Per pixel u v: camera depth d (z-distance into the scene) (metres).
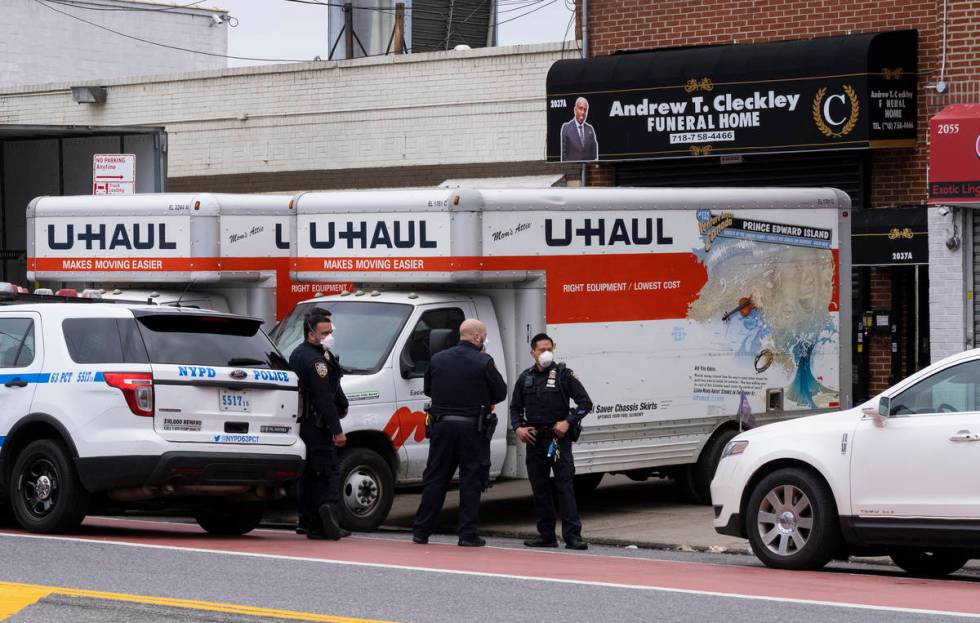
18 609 15.98
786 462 21.70
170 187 51.12
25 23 69.75
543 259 27.08
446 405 23.75
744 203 29.92
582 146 41.03
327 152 47.97
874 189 38.41
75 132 47.69
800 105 37.88
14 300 25.48
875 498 20.53
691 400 29.05
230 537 24.06
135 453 21.75
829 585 19.22
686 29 41.50
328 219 27.69
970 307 34.34
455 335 27.27
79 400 22.22
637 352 28.23
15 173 52.16
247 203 31.14
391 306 27.23
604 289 27.83
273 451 22.94
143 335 22.48
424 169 46.06
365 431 26.03
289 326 28.05
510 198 26.69
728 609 16.75
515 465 27.50
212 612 15.89
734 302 29.73
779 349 30.45
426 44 56.00
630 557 22.91
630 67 40.31
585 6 42.84
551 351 23.92
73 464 22.17
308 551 21.80
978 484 19.62
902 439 20.36
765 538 21.66
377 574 19.12
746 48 38.91
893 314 38.22
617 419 27.92
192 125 50.62
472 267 26.27
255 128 49.34
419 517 23.91
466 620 15.72
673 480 34.12
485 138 44.91
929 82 37.59
